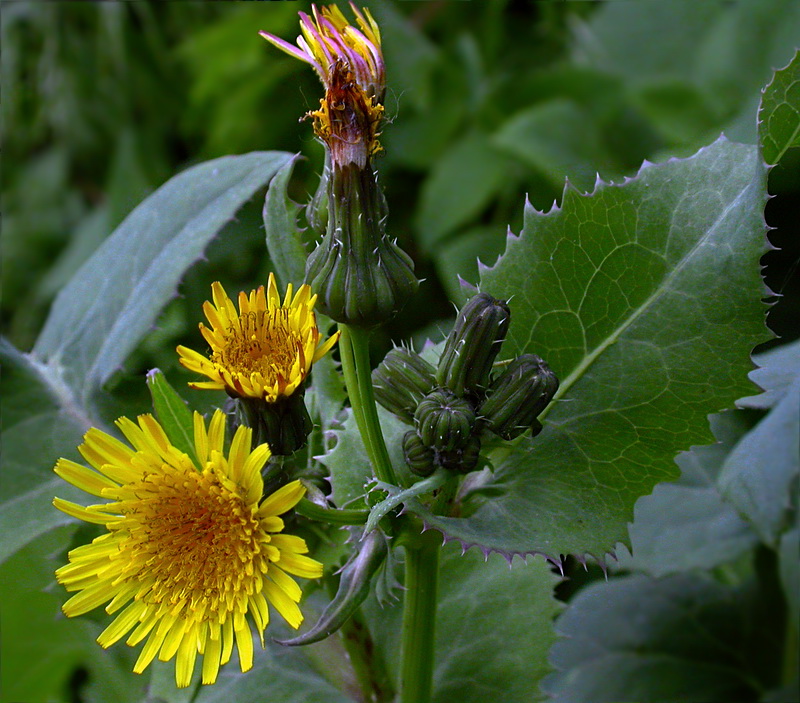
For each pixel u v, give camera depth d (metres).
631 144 0.28
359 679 0.18
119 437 0.20
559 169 0.27
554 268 0.17
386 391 0.17
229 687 0.18
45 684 0.21
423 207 0.28
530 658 0.18
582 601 0.21
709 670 0.20
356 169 0.16
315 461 0.18
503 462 0.17
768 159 0.16
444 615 0.18
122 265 0.20
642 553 0.20
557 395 0.17
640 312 0.17
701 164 0.17
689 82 0.27
